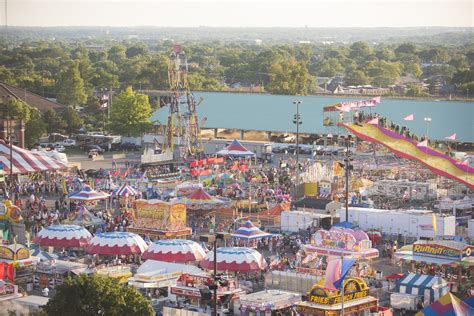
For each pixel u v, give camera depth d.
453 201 158.38
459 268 114.81
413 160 184.12
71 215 148.00
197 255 117.75
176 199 137.38
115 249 120.44
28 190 179.75
